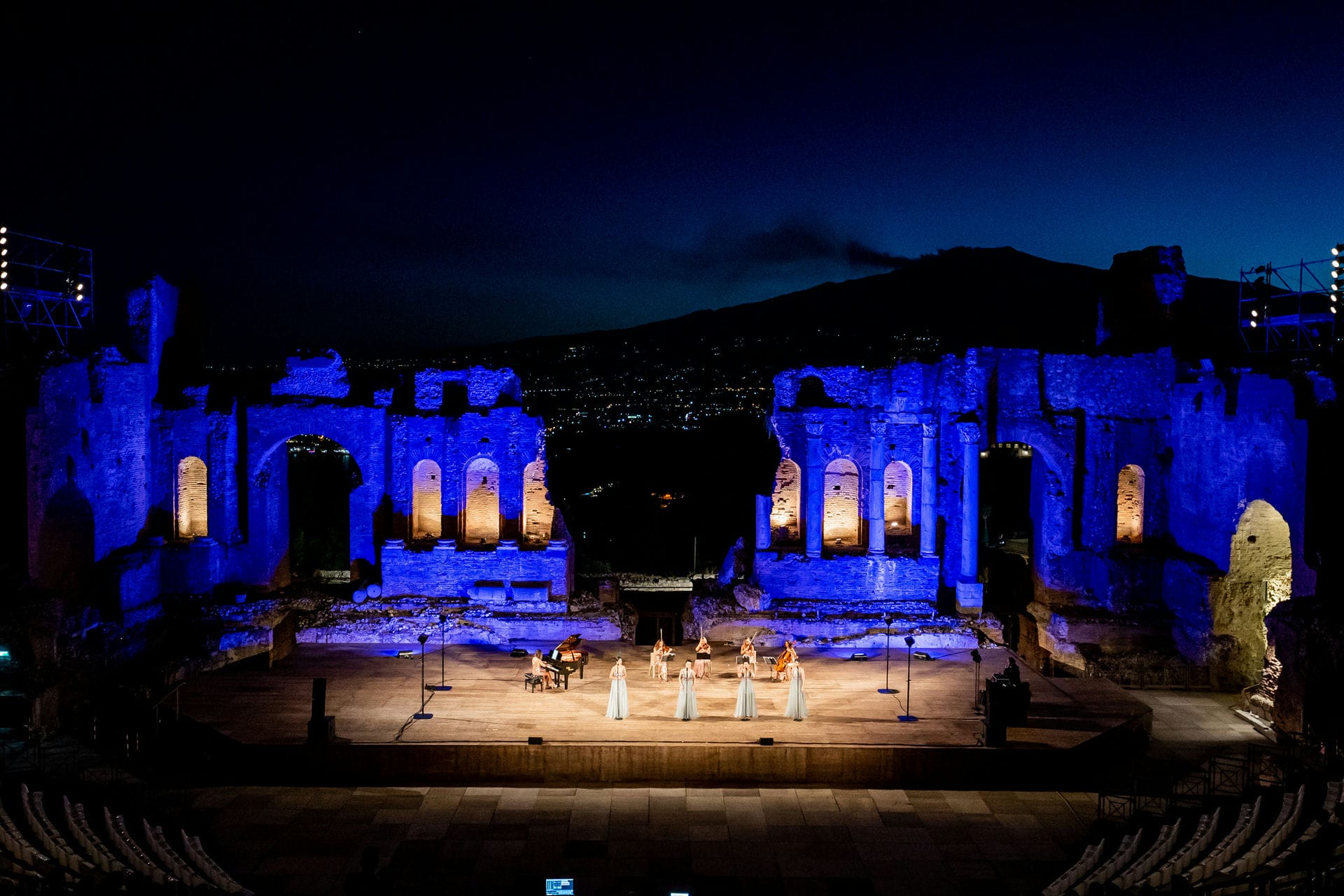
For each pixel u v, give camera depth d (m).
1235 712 39.56
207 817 30.53
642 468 89.00
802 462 46.69
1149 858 26.16
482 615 45.41
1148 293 48.78
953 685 39.62
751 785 33.22
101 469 43.03
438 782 33.16
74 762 34.00
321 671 41.16
